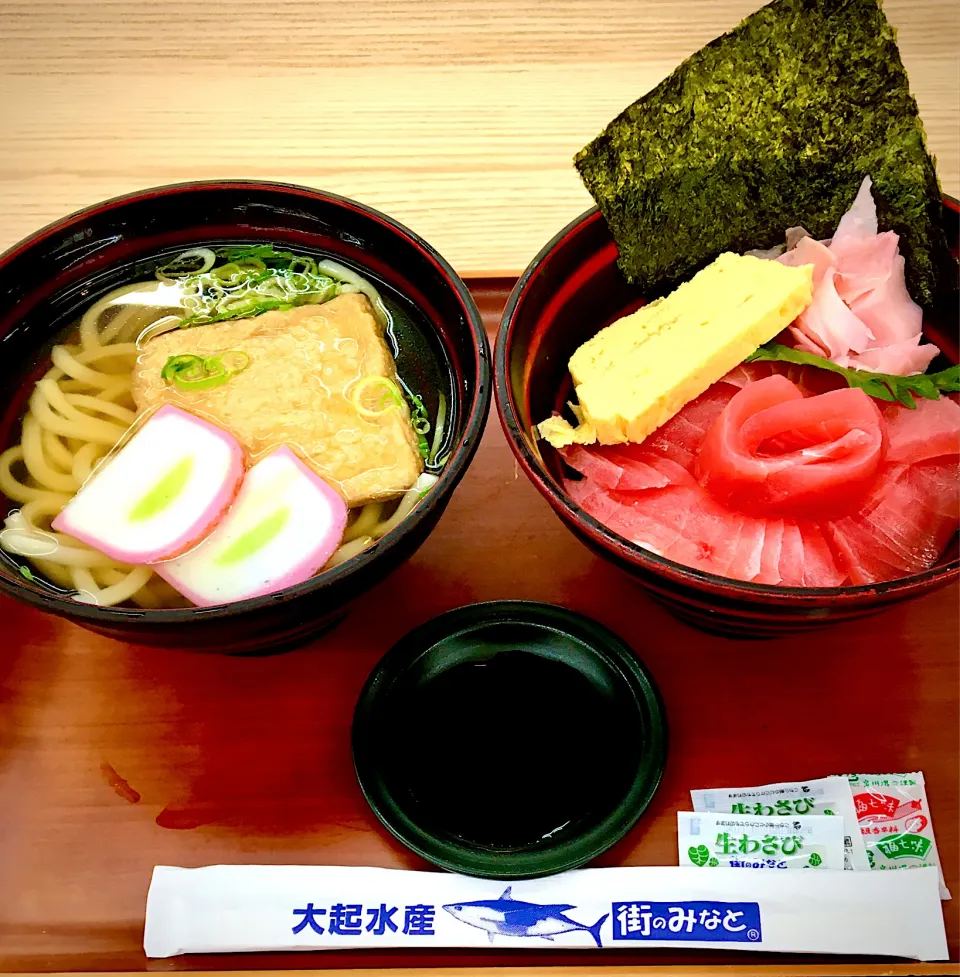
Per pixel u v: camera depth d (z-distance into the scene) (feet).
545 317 1.17
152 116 1.61
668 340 1.14
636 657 1.13
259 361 1.19
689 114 1.12
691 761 1.10
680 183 1.16
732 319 1.13
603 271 1.21
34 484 1.15
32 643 1.18
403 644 1.14
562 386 1.22
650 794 1.04
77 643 1.18
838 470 1.04
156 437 1.13
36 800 1.09
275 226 1.24
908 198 1.12
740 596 0.92
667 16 1.70
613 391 1.12
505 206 1.50
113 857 1.06
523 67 1.64
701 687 1.15
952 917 1.01
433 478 1.14
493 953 1.00
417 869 1.05
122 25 1.72
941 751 1.10
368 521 1.12
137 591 1.08
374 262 1.23
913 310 1.18
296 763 1.11
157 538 1.08
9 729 1.13
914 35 1.62
